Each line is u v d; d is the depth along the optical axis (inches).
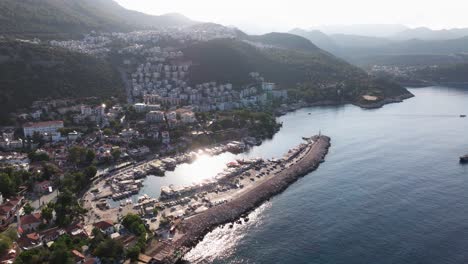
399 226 7377.0
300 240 7022.6
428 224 7421.3
